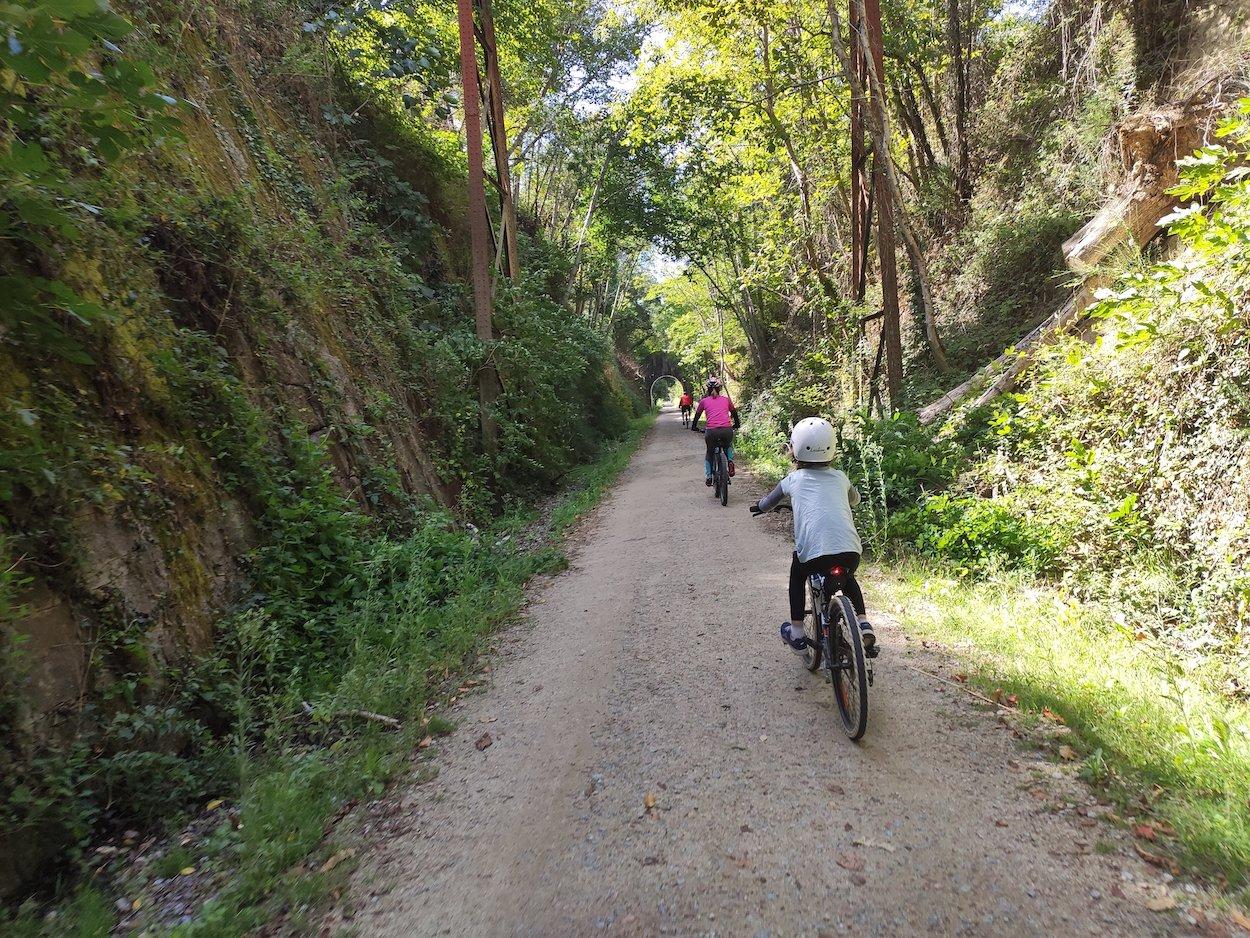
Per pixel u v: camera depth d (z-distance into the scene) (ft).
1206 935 8.00
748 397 107.65
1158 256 31.50
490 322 45.88
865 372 52.29
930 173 60.70
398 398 35.24
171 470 16.93
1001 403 29.43
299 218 30.40
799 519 15.19
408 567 23.54
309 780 12.84
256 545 18.95
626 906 9.42
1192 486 19.04
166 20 28.07
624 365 201.87
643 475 57.26
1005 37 60.59
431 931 9.30
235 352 22.40
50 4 8.41
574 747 14.11
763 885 9.57
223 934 9.34
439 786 13.17
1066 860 9.53
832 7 46.42
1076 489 21.79
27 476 12.60
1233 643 15.47
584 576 27.61
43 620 12.39
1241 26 35.40
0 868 10.51
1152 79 40.24
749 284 82.38
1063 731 12.76
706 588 24.00
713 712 15.02
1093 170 41.65
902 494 28.66
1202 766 10.97
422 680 17.75
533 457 50.47
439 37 57.62
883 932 8.54
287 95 39.60
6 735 11.09
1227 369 18.84
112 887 10.93
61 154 16.16
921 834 10.37
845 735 13.53
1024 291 47.67
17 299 10.94
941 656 16.87
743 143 73.77
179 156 23.24
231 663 16.05
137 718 12.88
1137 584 18.48
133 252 18.84
